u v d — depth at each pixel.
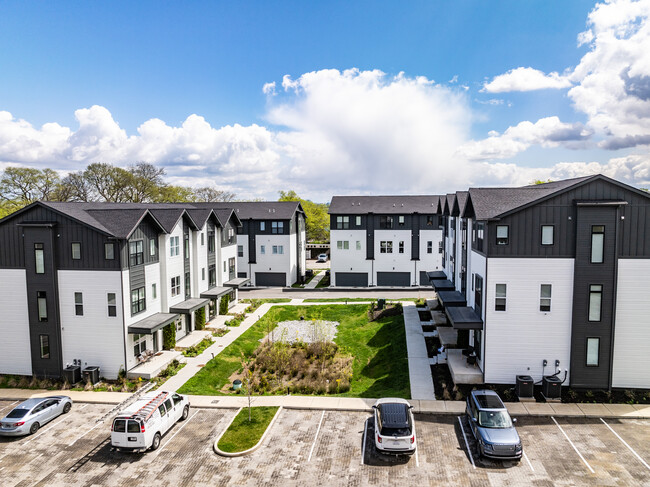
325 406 22.06
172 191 79.81
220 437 18.95
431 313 36.56
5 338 27.14
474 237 27.00
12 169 61.28
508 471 16.31
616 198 22.12
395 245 53.84
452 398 22.58
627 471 16.14
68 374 25.42
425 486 15.50
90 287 26.16
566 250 22.58
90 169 68.81
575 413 20.64
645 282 22.27
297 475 16.31
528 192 26.17
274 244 56.41
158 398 19.61
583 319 22.56
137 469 16.89
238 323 38.06
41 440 19.31
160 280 30.70
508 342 23.30
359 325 37.75
